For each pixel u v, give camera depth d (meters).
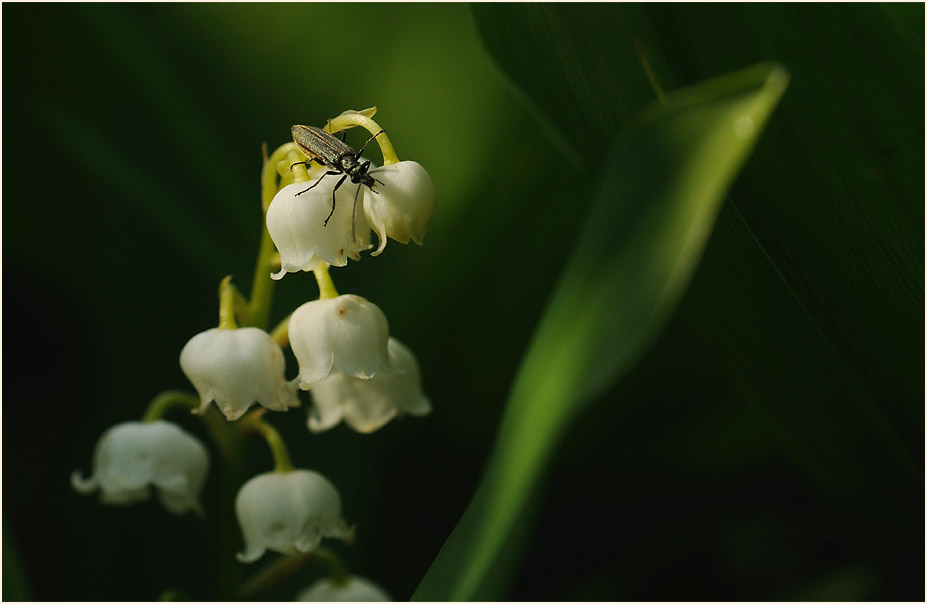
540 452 0.21
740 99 0.21
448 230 0.26
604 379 0.20
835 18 0.22
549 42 0.23
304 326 0.22
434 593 0.21
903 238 0.22
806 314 0.23
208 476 0.26
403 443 0.26
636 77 0.23
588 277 0.21
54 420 0.26
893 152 0.22
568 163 0.26
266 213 0.22
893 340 0.23
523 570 0.26
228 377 0.22
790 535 0.25
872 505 0.24
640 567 0.25
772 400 0.24
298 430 0.26
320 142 0.22
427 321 0.26
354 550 0.26
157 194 0.26
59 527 0.26
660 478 0.26
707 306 0.24
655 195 0.21
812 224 0.22
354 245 0.22
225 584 0.23
